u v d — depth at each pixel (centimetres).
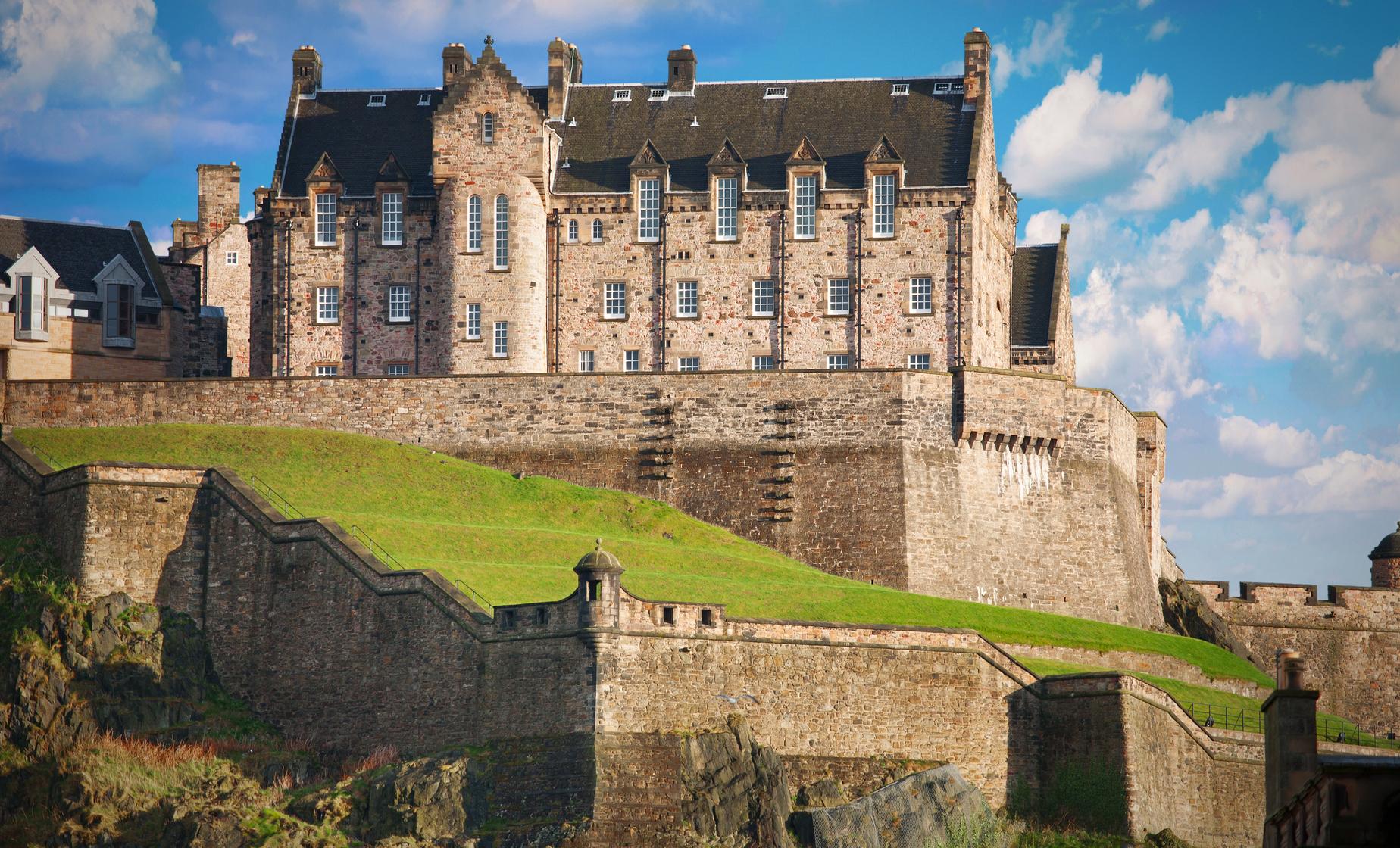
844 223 12188
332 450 10975
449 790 8088
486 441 11331
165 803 8200
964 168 12219
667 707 8250
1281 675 5759
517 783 8119
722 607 8462
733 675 8425
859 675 8669
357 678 8800
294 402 11450
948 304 12050
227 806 8056
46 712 8725
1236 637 12256
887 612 9656
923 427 11038
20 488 9631
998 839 8519
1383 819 4344
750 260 12244
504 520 10512
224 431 11150
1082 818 8775
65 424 11381
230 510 9275
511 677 8338
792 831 8206
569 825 7944
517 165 12250
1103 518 11381
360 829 8069
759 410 11150
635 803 8031
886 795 8381
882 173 12188
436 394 11394
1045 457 11344
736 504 11044
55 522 9425
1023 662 9462
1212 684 10388
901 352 12069
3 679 8800
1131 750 8744
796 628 8606
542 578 9288
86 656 8906
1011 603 11050
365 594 8862
